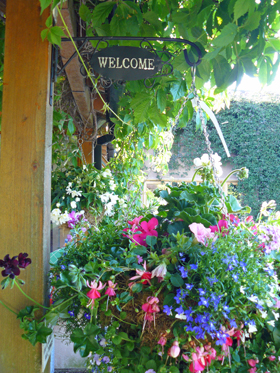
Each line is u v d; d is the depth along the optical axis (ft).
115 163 9.20
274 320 2.79
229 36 2.74
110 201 6.84
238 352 2.86
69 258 3.19
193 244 2.80
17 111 2.86
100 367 2.91
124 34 3.50
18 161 2.84
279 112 19.89
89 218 6.63
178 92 4.15
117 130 6.52
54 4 2.67
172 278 2.59
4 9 4.32
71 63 5.31
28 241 2.80
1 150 2.85
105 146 13.58
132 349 2.68
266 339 2.96
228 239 2.73
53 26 2.88
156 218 3.47
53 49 3.14
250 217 3.58
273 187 19.54
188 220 3.12
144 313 2.67
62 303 2.67
